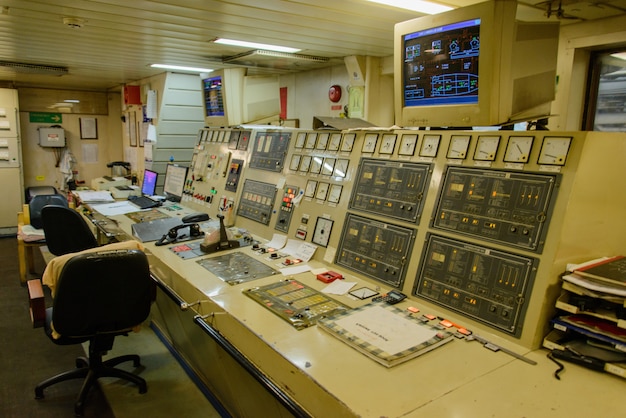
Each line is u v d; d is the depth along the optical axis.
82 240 3.38
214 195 3.40
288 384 1.35
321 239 2.27
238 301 1.78
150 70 4.97
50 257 5.11
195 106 5.33
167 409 2.42
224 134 3.57
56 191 6.81
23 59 4.30
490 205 1.63
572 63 2.93
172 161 5.32
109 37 3.24
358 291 1.85
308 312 1.66
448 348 1.41
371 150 2.18
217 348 2.10
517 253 1.51
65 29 3.00
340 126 2.37
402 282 1.82
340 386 1.19
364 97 3.90
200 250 2.48
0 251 5.54
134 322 2.32
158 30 3.02
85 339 2.32
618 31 2.67
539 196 1.51
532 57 1.71
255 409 2.00
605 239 1.58
